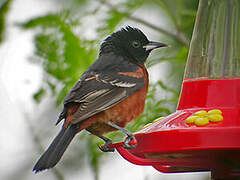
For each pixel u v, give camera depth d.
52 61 11.64
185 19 12.91
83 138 12.14
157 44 11.16
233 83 8.80
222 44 9.13
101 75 9.87
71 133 9.11
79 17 12.02
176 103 11.37
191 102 9.05
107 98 9.58
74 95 9.48
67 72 11.59
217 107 8.67
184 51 11.91
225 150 8.08
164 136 8.10
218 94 8.81
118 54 10.91
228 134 7.64
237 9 9.18
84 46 11.66
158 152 8.28
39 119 12.38
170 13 12.38
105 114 9.51
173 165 9.52
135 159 8.71
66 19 12.06
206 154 8.40
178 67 12.05
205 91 8.95
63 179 12.32
